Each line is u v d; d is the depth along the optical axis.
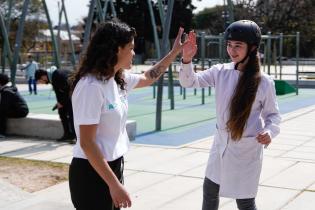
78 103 2.93
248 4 48.56
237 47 3.59
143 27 52.97
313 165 7.24
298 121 11.98
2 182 6.47
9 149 8.56
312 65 38.41
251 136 3.67
